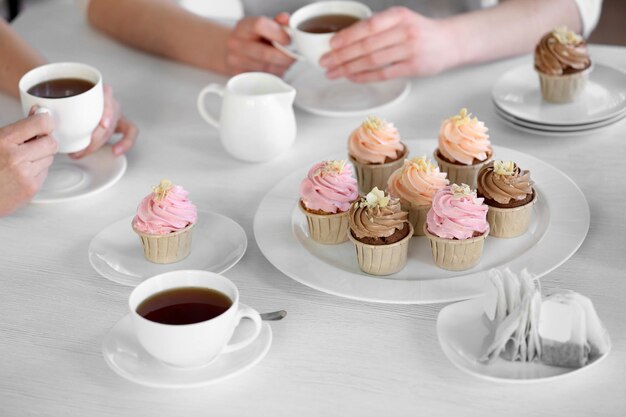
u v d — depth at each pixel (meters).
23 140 1.41
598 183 1.45
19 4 2.32
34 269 1.37
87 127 1.45
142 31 1.77
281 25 1.68
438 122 1.58
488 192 1.37
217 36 1.72
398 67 1.63
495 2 1.95
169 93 1.68
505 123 1.57
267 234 1.39
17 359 1.26
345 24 1.66
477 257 1.34
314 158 1.53
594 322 1.19
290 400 1.20
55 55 1.77
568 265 1.33
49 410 1.20
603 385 1.19
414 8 1.95
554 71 1.55
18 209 1.46
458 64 1.68
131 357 1.23
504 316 1.21
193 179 1.50
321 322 1.28
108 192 1.49
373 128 1.46
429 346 1.25
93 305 1.32
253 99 1.49
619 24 3.12
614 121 1.54
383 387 1.21
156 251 1.35
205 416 1.19
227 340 1.21
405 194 1.39
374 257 1.32
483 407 1.18
